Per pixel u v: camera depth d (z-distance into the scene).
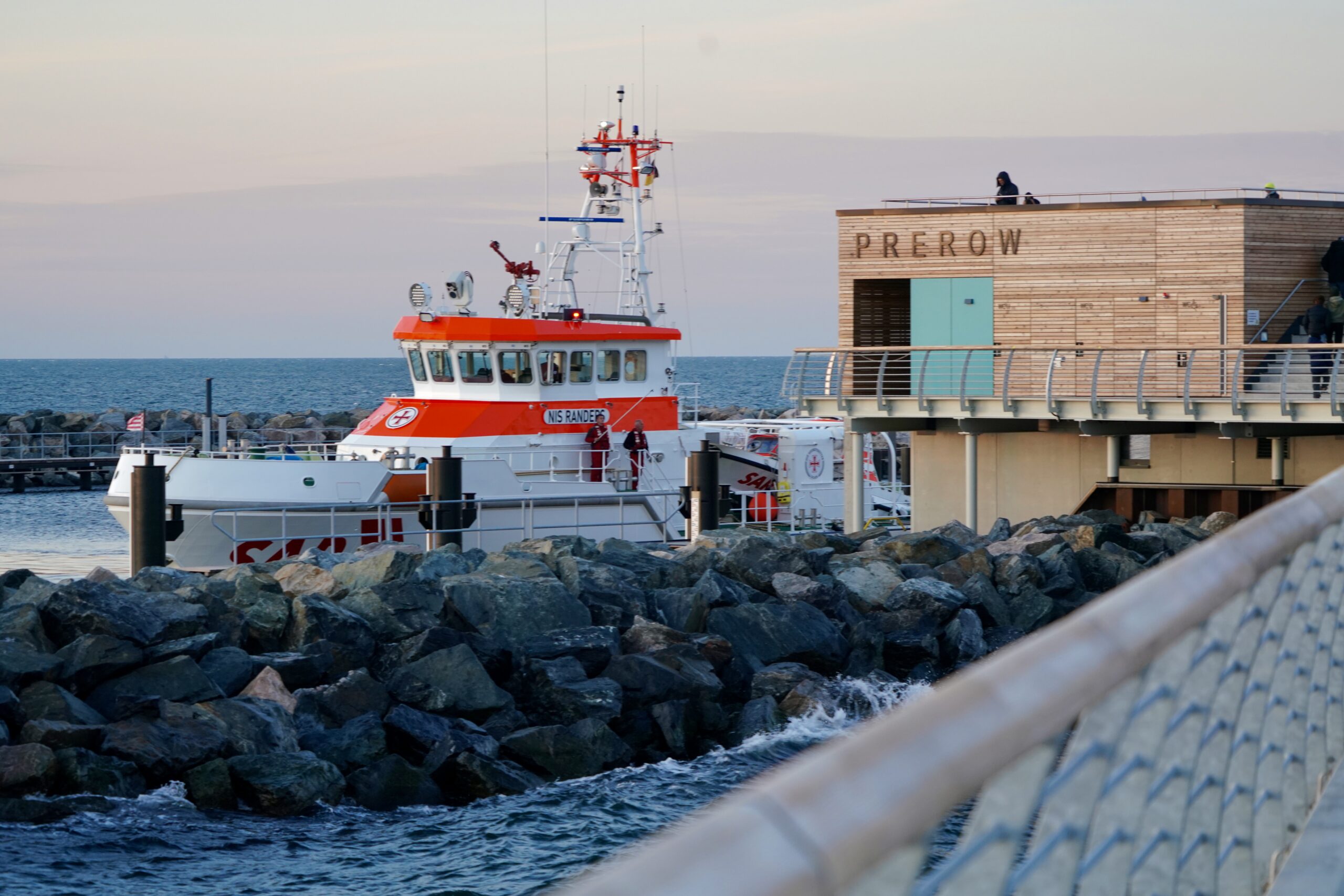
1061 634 7.52
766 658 72.38
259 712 55.28
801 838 5.08
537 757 57.69
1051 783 8.41
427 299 110.19
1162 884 11.05
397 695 60.62
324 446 114.44
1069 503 113.56
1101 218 109.88
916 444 118.88
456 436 106.31
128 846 46.81
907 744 5.78
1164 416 101.25
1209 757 12.41
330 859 47.19
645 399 114.56
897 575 83.44
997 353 112.94
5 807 47.88
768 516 123.00
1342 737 20.02
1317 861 15.05
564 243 117.31
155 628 59.66
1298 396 102.81
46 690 53.44
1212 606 9.55
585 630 67.75
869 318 120.69
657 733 62.66
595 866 47.09
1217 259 106.12
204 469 100.56
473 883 45.22
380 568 76.44
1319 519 13.69
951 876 7.00
